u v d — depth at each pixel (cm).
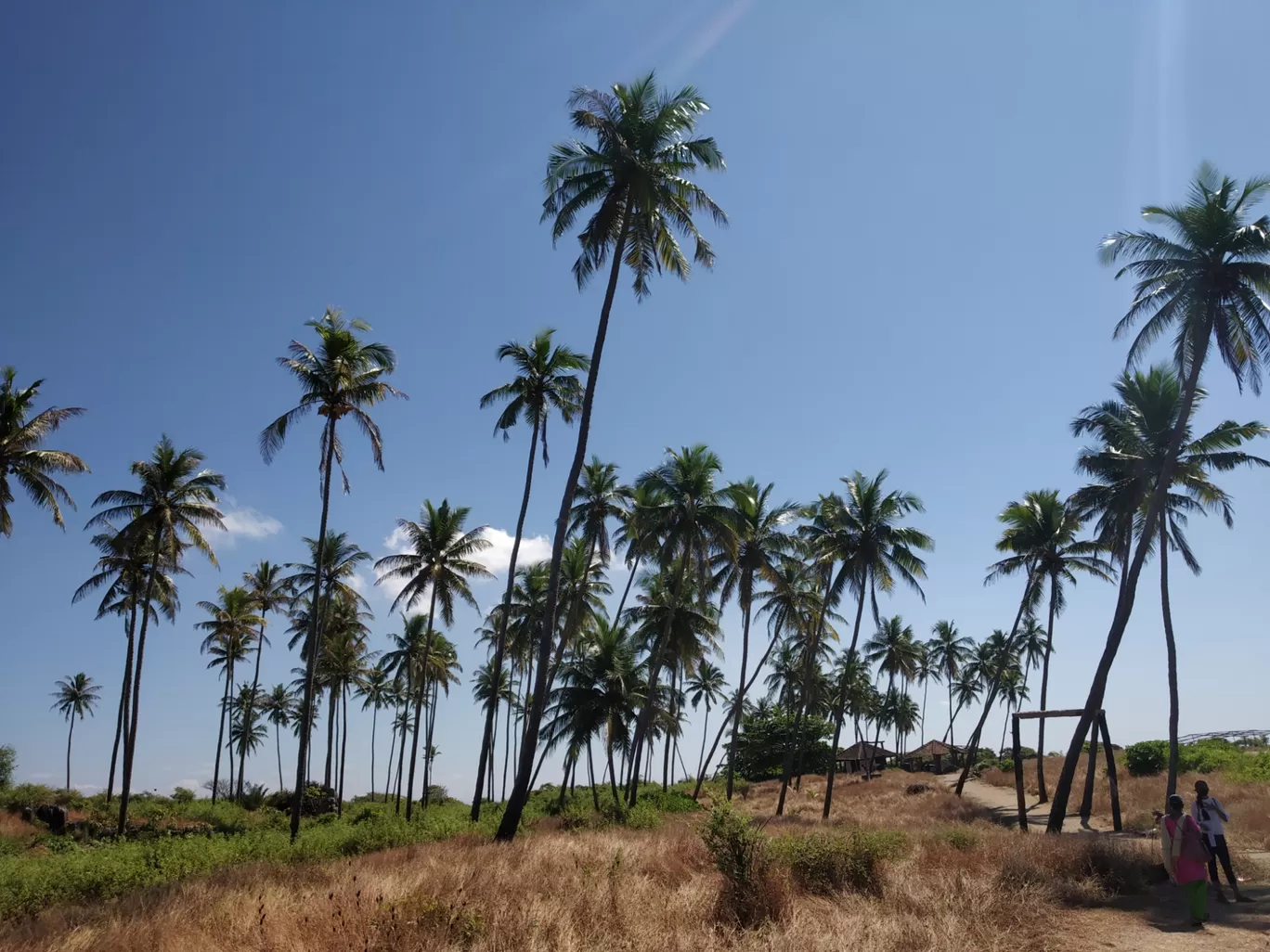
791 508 3572
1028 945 848
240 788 5641
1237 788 2808
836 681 7375
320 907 918
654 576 4044
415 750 3881
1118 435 2630
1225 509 2597
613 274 2142
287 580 4588
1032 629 6203
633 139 2125
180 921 895
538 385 2884
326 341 2688
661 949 755
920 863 1334
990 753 7425
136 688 3291
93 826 3531
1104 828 2559
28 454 2731
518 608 4019
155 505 3203
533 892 980
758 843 1024
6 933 958
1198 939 877
